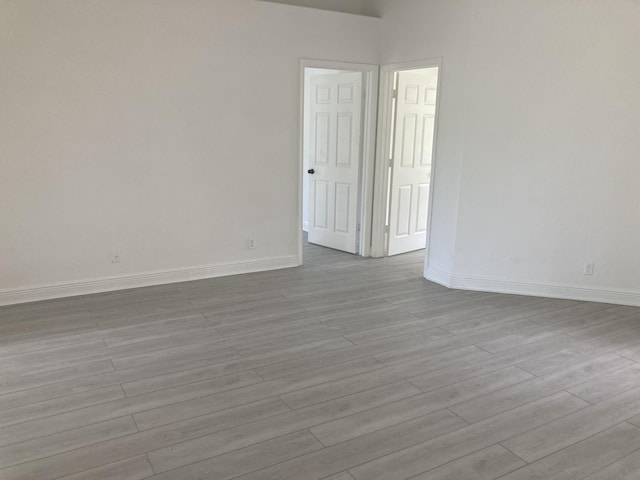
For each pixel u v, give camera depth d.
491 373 3.00
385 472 2.13
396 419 2.52
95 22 3.84
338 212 5.89
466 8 4.12
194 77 4.30
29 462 2.14
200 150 4.46
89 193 4.07
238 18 4.39
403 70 4.99
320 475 2.10
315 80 5.84
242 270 4.93
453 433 2.40
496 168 4.26
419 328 3.66
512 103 4.10
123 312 3.85
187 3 4.14
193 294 4.29
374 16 5.16
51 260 4.04
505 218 4.34
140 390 2.74
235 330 3.57
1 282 3.89
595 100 3.91
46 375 2.88
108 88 3.98
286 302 4.16
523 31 3.95
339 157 5.75
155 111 4.20
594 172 4.04
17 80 3.66
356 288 4.55
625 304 4.20
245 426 2.43
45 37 3.69
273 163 4.87
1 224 3.80
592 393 2.79
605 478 2.12
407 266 5.30
